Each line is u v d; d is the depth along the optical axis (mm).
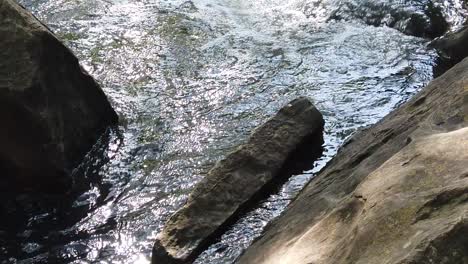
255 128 6227
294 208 4613
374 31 8383
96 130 6312
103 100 6391
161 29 8656
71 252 4977
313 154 5867
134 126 6523
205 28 8711
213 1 9609
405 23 8328
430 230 2717
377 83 7176
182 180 5703
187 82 7355
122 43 8297
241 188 5219
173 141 6266
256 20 8945
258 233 4922
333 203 4105
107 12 9180
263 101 6918
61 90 5875
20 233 5207
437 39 7809
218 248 4812
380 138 4785
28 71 5508
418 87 7055
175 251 4703
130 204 5461
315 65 7652
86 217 5352
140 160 6020
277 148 5629
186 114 6711
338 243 3232
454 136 3467
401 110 5074
